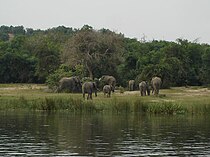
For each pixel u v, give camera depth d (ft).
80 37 253.24
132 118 120.47
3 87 255.29
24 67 315.78
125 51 295.07
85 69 250.57
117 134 91.76
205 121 115.24
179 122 112.47
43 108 139.64
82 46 253.24
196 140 85.30
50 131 94.58
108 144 80.07
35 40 359.46
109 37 258.57
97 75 258.37
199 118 122.72
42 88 244.01
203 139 86.53
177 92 214.69
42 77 298.35
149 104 136.56
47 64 294.05
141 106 135.44
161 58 274.98
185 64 283.59
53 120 113.80
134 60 283.18
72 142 81.66
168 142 82.94
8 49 326.44
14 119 115.14
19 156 69.41
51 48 300.40
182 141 84.07
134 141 83.46
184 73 273.75
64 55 256.11
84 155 70.38
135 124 107.55
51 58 293.43
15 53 318.04
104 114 130.82
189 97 181.37
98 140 84.12
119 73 269.03
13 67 314.76
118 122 111.45
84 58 250.98
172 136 89.86
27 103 143.74
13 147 76.48
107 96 184.75
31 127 100.27
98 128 99.96
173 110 133.08
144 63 276.62
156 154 71.92
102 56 256.32
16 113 130.21
